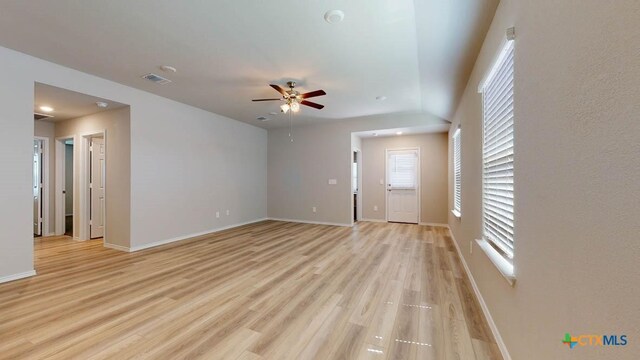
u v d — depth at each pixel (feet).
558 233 3.36
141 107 13.89
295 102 12.38
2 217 9.45
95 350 5.70
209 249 13.85
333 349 5.76
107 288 8.93
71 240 15.92
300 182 22.63
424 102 15.47
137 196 13.75
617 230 2.32
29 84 10.03
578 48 2.92
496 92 6.55
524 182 4.49
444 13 6.64
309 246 14.47
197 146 17.19
